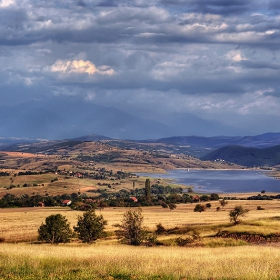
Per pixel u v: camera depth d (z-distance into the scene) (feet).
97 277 69.41
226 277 70.08
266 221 250.78
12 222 369.50
